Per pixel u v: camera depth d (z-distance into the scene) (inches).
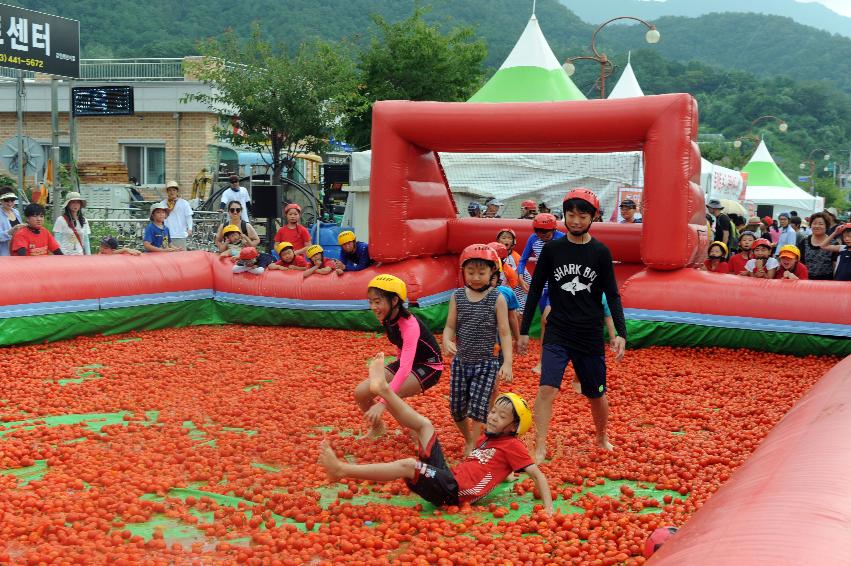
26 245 453.7
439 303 492.1
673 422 292.5
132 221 724.0
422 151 501.7
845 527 89.9
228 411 291.0
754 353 420.5
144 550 173.9
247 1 3752.5
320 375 359.6
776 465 122.3
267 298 500.4
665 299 433.7
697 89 5251.0
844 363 215.0
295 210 538.3
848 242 449.1
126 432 265.1
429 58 1211.2
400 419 201.6
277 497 203.9
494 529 188.7
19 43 674.8
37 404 299.6
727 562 86.4
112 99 849.5
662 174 431.5
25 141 769.6
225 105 1114.7
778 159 3932.1
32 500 194.5
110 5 3326.8
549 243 248.1
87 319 441.4
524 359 414.3
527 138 452.8
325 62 961.5
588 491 222.4
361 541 177.6
